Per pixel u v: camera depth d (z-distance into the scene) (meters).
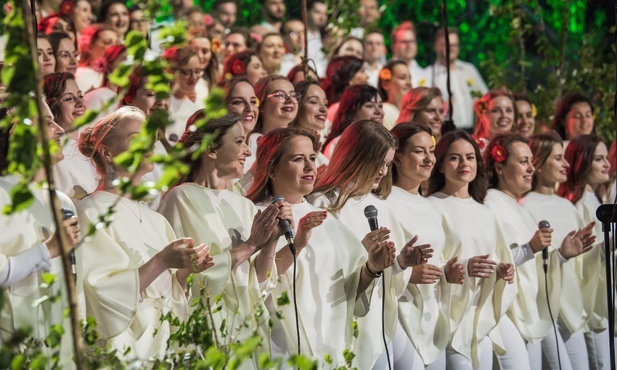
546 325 8.50
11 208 3.78
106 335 5.80
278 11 13.75
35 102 3.80
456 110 13.87
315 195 7.14
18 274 5.41
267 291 6.40
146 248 6.05
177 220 6.38
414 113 9.45
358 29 14.35
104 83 9.02
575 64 13.62
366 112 8.91
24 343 5.11
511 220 8.46
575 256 8.50
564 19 12.98
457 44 13.94
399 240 7.43
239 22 14.59
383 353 7.25
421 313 7.50
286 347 6.62
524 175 8.52
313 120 8.70
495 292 8.11
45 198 5.78
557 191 9.59
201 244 5.97
